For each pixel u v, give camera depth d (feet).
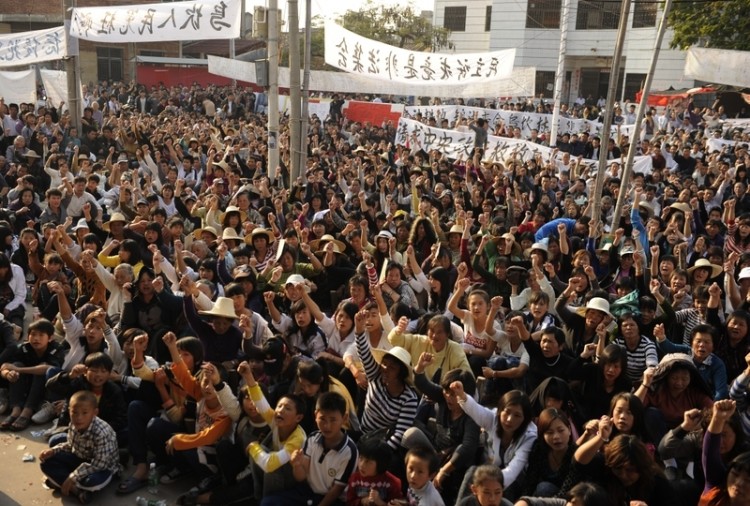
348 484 17.34
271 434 18.65
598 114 86.02
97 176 41.29
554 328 21.16
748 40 89.86
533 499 15.56
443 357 21.13
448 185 46.06
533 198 44.52
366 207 38.42
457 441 18.66
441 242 32.22
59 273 28.94
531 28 131.03
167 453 20.08
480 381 22.12
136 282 24.71
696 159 57.72
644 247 33.91
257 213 37.52
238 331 23.11
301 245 30.42
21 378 23.17
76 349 23.04
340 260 31.01
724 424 16.12
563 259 30.99
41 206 41.09
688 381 19.71
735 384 20.10
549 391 19.15
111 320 26.04
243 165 52.03
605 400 20.26
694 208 38.63
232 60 59.41
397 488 16.83
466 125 63.93
